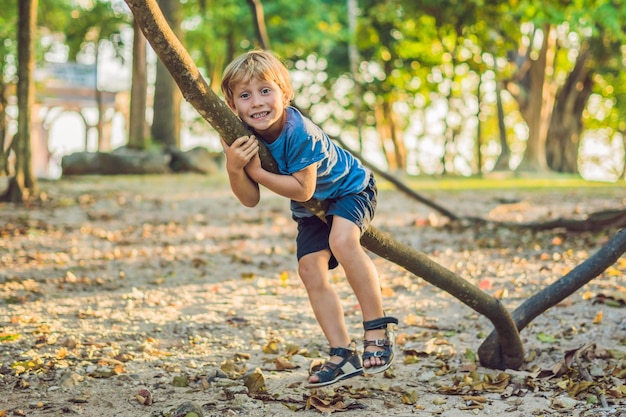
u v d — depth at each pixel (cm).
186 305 565
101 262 748
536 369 412
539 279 651
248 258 764
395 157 3444
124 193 1365
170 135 2017
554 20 1781
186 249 831
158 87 2017
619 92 3338
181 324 502
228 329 496
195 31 2500
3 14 2100
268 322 516
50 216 1063
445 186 1742
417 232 946
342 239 353
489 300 391
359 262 353
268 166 339
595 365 404
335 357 368
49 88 3278
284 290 627
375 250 368
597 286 600
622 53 2773
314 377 364
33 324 494
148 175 1825
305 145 339
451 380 400
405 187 948
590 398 360
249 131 333
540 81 2689
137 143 1931
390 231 959
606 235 836
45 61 2566
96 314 523
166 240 895
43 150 3381
